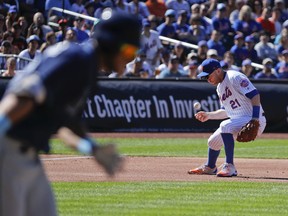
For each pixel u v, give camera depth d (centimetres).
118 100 5703
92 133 5653
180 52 6600
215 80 3297
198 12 7306
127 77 5856
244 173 3522
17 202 1362
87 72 1313
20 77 1277
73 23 6862
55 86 1277
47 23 6800
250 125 3212
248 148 5016
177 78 5819
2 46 5909
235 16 7669
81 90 1327
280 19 7788
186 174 3438
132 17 1356
